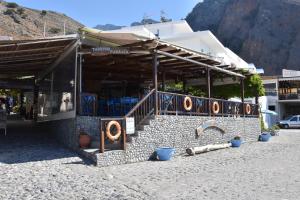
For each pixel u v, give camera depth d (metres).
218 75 22.75
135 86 24.23
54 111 16.19
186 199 7.34
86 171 9.98
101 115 16.92
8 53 13.20
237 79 23.05
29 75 23.72
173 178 9.55
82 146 12.27
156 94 13.90
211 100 18.19
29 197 7.25
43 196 7.36
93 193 7.69
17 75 23.47
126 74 21.41
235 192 7.97
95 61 16.89
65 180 8.75
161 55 14.95
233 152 16.11
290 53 71.38
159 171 10.57
